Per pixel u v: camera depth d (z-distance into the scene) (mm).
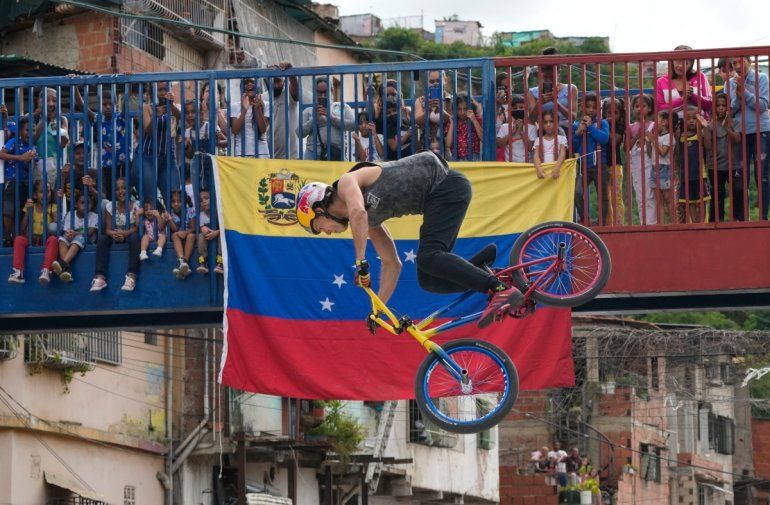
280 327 12625
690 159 13656
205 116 14445
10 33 24219
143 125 13844
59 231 13430
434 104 14180
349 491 28797
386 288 9758
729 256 12703
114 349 20891
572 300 9672
